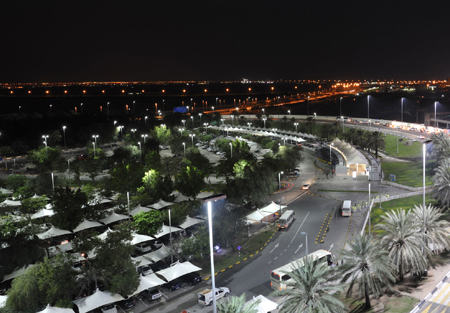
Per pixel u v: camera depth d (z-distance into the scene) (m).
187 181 101.94
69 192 86.00
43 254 65.62
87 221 83.25
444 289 49.53
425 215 59.09
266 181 99.38
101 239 67.00
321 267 44.81
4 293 59.56
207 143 198.00
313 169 143.38
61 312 51.03
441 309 45.03
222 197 99.31
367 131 166.88
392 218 56.00
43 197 96.12
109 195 107.38
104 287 60.66
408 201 95.81
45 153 155.12
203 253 72.31
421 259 53.38
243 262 69.94
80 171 132.88
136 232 75.25
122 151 153.50
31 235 70.69
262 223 89.50
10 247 62.81
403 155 148.00
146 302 58.19
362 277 47.25
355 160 133.25
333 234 80.00
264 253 73.12
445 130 167.75
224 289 58.19
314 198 106.62
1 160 172.00
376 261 46.69
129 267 57.75
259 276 64.25
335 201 102.56
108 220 85.19
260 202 100.94
